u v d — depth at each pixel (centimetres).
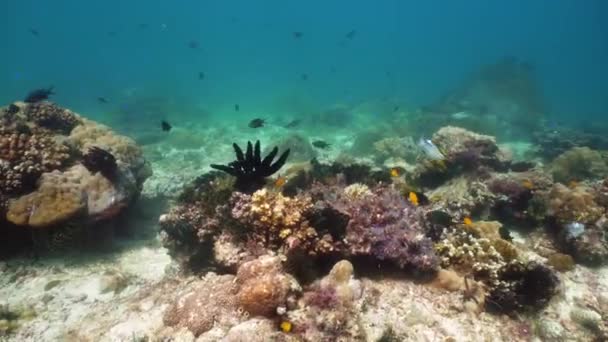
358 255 113
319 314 88
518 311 116
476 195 186
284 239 109
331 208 114
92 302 131
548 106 655
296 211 111
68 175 167
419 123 492
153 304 118
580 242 150
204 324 92
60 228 155
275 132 485
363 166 172
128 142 222
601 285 135
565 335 108
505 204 181
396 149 362
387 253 111
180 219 140
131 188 184
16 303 128
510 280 120
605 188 179
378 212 120
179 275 135
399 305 102
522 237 170
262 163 133
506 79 637
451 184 216
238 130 495
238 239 118
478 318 104
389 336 92
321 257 113
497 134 474
